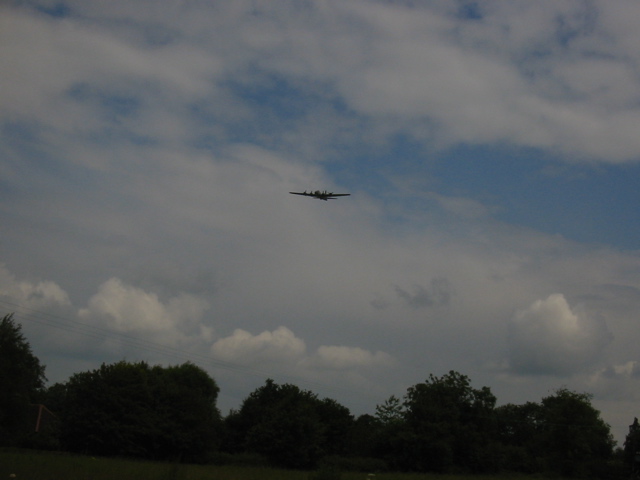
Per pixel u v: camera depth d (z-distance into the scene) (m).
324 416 99.31
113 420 65.75
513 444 133.88
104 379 68.62
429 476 68.00
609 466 89.69
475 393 95.88
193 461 69.38
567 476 87.69
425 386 90.38
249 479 38.56
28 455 47.81
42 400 119.75
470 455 87.31
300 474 49.97
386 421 88.75
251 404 97.19
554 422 90.44
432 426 81.94
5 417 61.91
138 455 66.56
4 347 62.88
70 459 45.88
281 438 70.44
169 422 68.50
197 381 114.94
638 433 93.25
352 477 48.62
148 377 76.38
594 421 89.88
